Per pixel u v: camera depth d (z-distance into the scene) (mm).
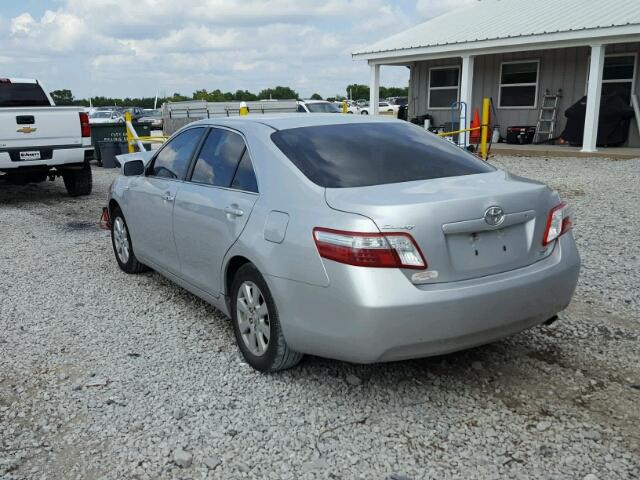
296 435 3340
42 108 10797
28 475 3064
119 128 17891
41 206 11148
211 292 4531
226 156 4523
